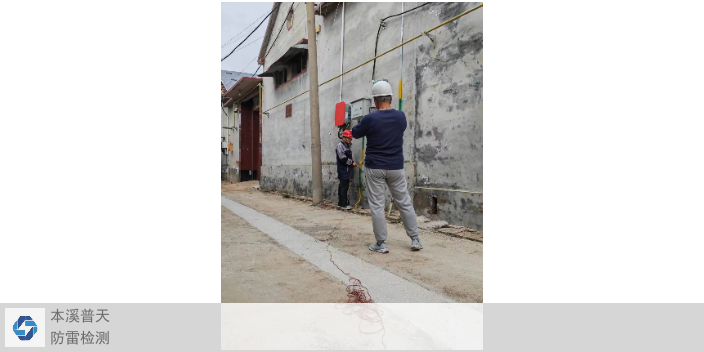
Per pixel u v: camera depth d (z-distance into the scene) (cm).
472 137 432
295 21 977
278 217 566
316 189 726
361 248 358
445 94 472
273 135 1098
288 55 930
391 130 339
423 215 504
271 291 236
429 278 262
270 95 1145
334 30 757
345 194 658
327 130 779
